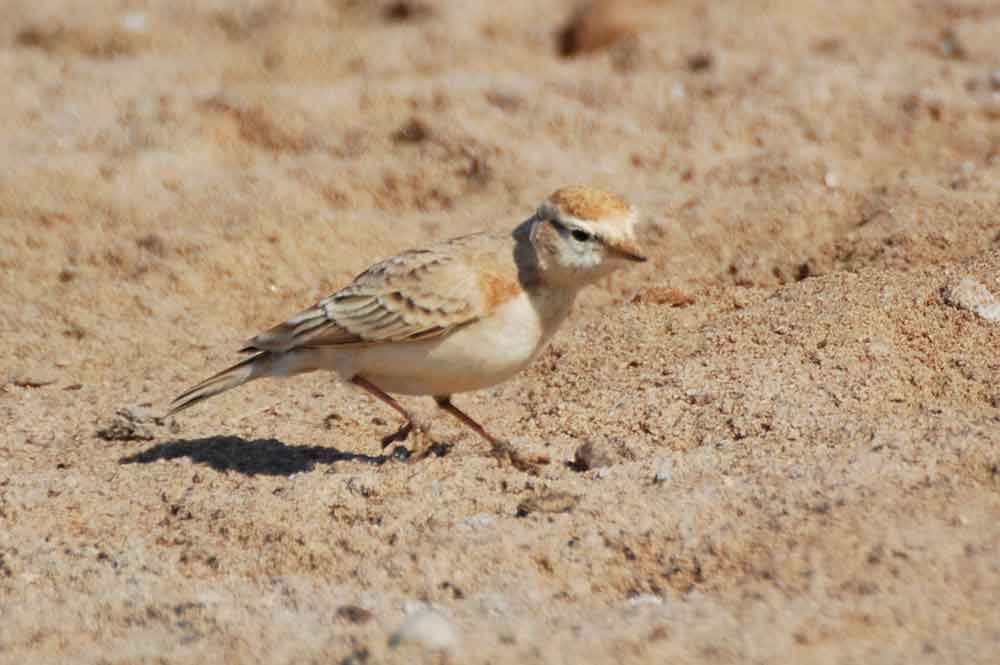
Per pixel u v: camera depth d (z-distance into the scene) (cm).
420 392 1159
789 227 1627
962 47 2172
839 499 1007
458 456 1190
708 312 1477
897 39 2253
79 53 2403
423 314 1098
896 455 1062
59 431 1338
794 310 1382
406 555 1001
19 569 1056
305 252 1695
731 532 988
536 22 2472
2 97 2144
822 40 2295
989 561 916
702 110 1995
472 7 2489
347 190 1838
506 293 1095
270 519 1081
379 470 1152
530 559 988
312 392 1418
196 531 1091
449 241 1143
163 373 1485
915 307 1330
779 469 1073
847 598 896
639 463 1120
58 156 1891
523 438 1231
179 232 1716
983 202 1561
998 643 836
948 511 977
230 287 1645
